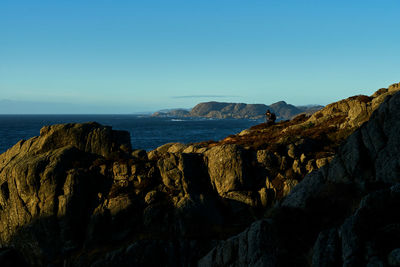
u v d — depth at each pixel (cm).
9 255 2722
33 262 2691
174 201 2845
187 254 2494
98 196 2906
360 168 2217
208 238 2598
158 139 14075
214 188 3109
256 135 4722
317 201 2197
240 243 1970
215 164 3123
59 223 2700
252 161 3172
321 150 3347
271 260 1753
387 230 1427
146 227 2738
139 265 2412
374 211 1541
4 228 2906
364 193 2031
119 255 2434
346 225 1556
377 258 1319
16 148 3481
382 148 2169
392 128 2155
